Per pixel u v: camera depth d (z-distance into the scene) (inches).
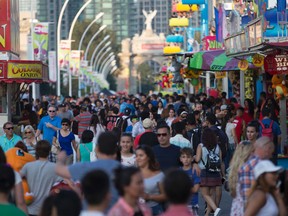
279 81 1518.2
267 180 616.7
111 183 588.4
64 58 4156.0
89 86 7386.8
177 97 2300.7
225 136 1086.4
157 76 6058.1
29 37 3100.4
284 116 1626.5
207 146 1019.3
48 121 1365.7
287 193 637.9
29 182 778.8
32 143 1147.3
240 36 1480.1
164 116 1632.6
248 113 1517.0
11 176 571.5
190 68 2107.5
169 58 4362.7
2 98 1793.8
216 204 1034.1
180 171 514.9
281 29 1401.3
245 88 2169.0
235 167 712.4
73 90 7111.2
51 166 780.6
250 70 2111.2
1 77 1729.8
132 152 848.3
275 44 1239.5
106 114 1919.3
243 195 668.7
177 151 845.2
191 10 3115.2
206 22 2972.4
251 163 668.7
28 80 1752.0
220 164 1026.7
